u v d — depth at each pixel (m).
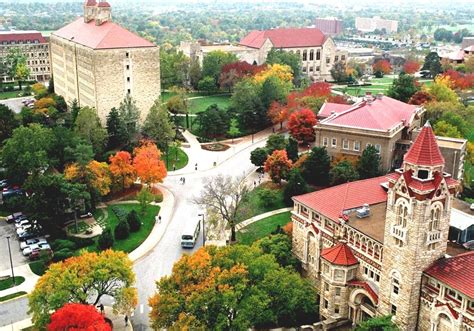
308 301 84.56
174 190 143.88
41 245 111.69
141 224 122.81
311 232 94.12
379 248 78.38
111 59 177.75
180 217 127.19
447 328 69.94
